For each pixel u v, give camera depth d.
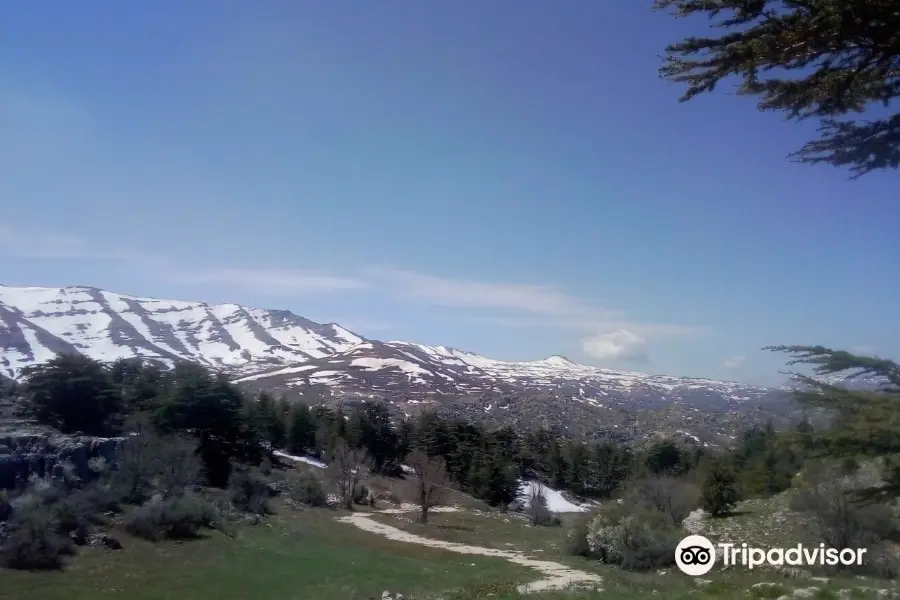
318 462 71.69
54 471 34.28
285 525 42.81
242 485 49.41
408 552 38.50
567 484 79.56
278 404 85.75
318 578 28.94
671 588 19.36
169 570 27.36
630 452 82.19
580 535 37.78
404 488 70.50
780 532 26.28
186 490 39.53
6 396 49.12
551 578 29.09
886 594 13.84
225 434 53.81
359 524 48.84
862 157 6.09
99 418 46.50
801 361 5.02
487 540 45.31
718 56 5.64
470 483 72.62
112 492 35.59
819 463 5.18
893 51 5.29
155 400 51.66
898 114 5.76
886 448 4.69
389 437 79.69
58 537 27.55
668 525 33.03
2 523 26.55
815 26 5.09
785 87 5.71
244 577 27.72
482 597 23.44
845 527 19.86
